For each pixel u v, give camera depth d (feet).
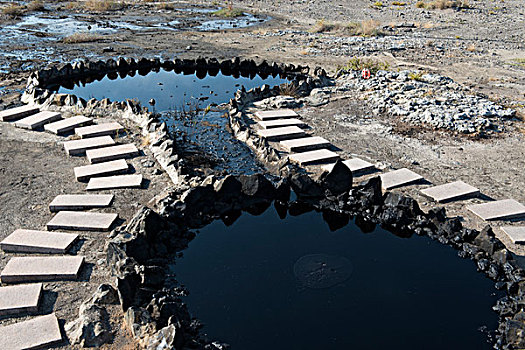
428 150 53.62
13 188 42.96
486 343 27.58
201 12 156.25
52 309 29.14
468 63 91.56
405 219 40.04
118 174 46.01
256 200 43.57
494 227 39.06
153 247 35.53
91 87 77.10
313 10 162.20
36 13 141.38
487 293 32.07
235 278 33.04
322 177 44.83
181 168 45.55
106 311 28.55
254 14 154.40
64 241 34.86
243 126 58.39
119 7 158.61
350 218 42.01
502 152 53.31
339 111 65.57
